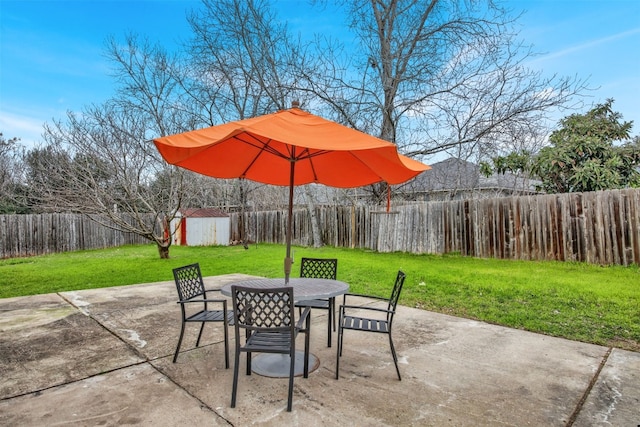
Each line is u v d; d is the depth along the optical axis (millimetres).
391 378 2770
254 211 16047
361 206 11242
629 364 3004
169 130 10297
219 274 7742
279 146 3547
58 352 3293
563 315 4312
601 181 8828
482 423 2154
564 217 7043
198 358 3168
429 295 5449
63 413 2258
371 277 6758
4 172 13891
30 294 6059
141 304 5066
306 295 2750
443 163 12953
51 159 9727
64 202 9141
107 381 2713
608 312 4336
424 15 10406
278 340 2561
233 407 2328
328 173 4195
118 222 9742
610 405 2361
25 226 11914
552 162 9445
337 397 2469
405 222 9898
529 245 7527
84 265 9266
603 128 10133
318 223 12492
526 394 2516
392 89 10914
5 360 3107
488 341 3592
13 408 2322
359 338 3721
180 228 15562
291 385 2309
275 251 11766
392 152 2361
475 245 8422
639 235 6176
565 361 3086
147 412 2268
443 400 2428
